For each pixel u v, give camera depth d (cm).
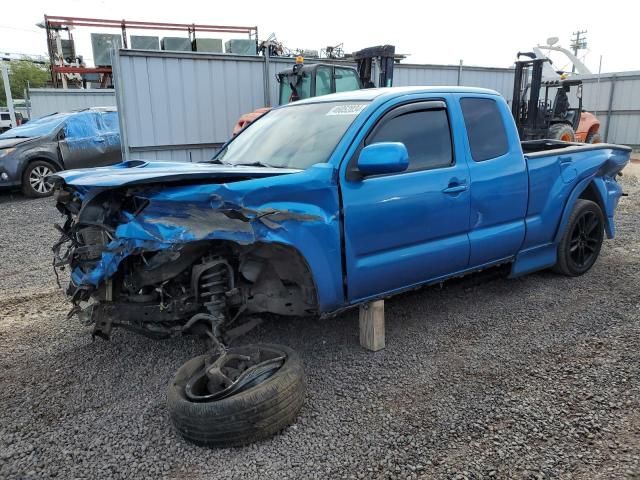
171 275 320
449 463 275
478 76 1891
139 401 343
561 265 555
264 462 279
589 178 550
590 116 1867
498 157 460
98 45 2305
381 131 387
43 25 2352
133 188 308
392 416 319
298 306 359
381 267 379
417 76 1761
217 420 280
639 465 268
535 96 1521
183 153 1341
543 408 322
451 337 429
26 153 1177
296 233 331
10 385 366
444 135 426
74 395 352
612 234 607
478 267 465
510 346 411
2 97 5650
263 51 1574
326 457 282
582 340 417
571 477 262
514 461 275
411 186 390
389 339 426
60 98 2055
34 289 579
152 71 1268
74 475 272
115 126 1348
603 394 336
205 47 1956
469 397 338
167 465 279
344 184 356
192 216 303
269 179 323
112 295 328
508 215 470
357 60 1334
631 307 482
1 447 296
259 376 301
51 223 930
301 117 438
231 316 352
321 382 361
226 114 1384
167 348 418
